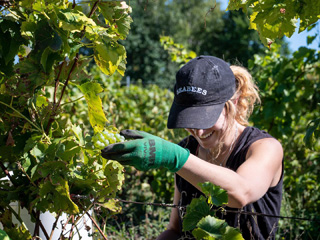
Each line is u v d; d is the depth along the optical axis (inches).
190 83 69.6
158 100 314.0
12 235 60.2
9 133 61.8
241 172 64.9
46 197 59.3
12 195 62.1
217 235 54.2
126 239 153.6
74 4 60.0
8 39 59.7
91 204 62.6
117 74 319.3
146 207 178.5
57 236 73.5
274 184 73.5
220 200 56.9
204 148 77.4
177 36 1263.5
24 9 60.1
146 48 1245.1
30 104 60.1
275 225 75.9
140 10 1136.2
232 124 73.1
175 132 207.8
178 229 86.7
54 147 59.3
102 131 62.2
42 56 56.2
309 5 57.7
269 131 215.8
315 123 79.4
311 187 205.2
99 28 57.4
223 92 70.9
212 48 1296.8
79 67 61.8
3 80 60.3
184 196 81.4
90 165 63.1
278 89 205.9
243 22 1270.9
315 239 163.3
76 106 229.3
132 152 56.2
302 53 207.2
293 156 233.1
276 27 59.4
